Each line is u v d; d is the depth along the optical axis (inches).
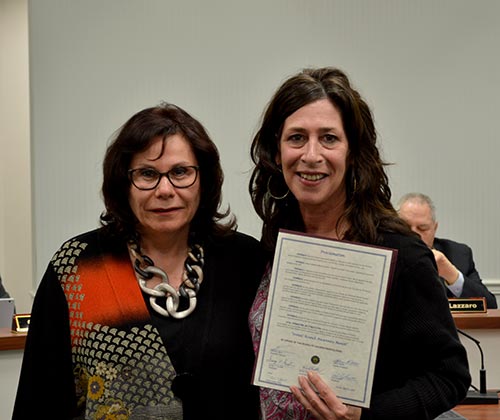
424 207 138.5
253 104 179.9
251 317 63.7
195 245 66.1
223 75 178.9
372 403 55.7
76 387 62.6
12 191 208.2
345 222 61.8
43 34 170.7
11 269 208.1
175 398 60.1
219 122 178.9
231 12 178.5
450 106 186.7
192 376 60.8
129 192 63.4
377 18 183.8
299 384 55.5
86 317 61.7
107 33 173.3
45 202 171.3
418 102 185.9
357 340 55.4
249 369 64.1
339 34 182.9
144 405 59.8
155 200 61.4
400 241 58.3
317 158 58.4
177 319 62.2
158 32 175.6
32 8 169.9
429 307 56.5
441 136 186.9
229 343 62.7
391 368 58.2
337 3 182.5
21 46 208.4
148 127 61.6
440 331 56.1
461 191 187.8
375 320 55.3
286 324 56.5
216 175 65.4
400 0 184.2
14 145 208.4
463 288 132.2
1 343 105.4
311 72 61.6
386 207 62.3
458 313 114.0
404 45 185.0
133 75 174.9
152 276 64.0
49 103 170.9
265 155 64.2
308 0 181.3
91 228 173.6
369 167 60.8
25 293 207.3
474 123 187.3
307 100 59.1
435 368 56.8
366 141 61.0
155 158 61.3
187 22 176.9
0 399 106.4
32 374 62.9
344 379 55.1
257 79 180.1
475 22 186.1
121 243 64.9
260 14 179.6
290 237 57.4
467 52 186.4
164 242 64.4
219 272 65.7
